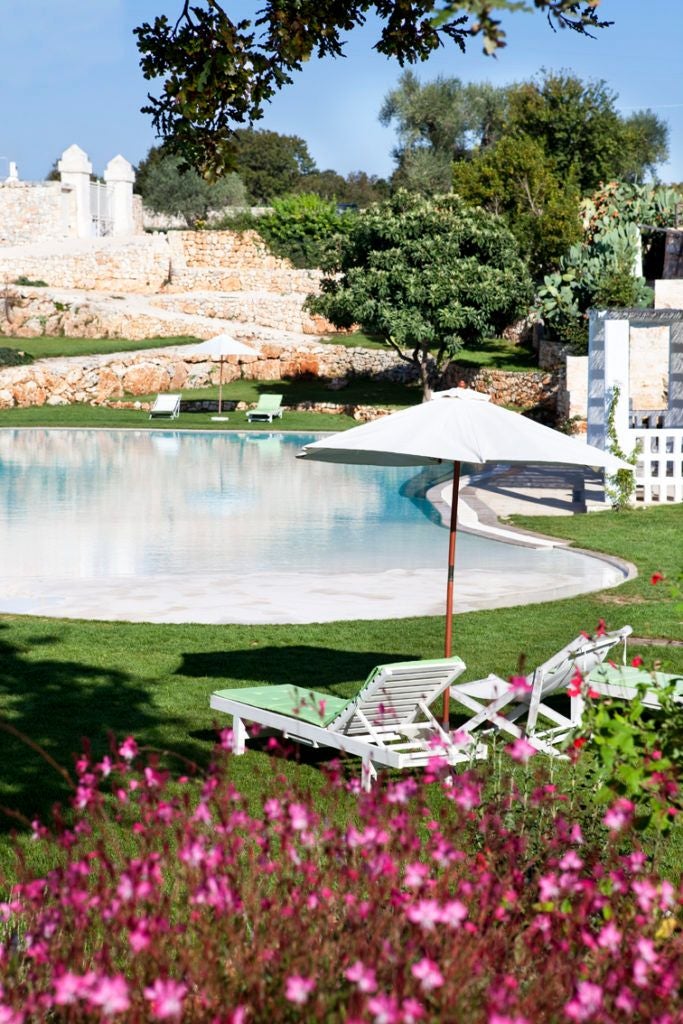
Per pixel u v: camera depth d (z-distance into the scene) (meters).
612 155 62.56
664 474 21.11
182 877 3.72
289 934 3.11
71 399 42.59
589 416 23.52
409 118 66.88
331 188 95.56
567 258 39.81
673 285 31.52
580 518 19.69
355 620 11.68
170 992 2.66
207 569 15.20
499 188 51.56
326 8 6.66
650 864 4.47
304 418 39.62
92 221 60.97
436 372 44.00
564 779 5.65
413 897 3.31
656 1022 2.87
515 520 19.66
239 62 6.83
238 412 41.81
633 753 3.89
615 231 39.47
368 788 6.34
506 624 11.33
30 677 9.16
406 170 67.19
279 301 51.69
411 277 37.91
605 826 4.30
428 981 2.65
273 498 23.39
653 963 3.12
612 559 15.76
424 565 15.59
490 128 67.88
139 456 30.80
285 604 12.81
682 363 26.62
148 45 6.87
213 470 28.23
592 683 7.26
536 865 4.00
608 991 3.05
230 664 9.67
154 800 3.87
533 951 3.30
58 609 12.42
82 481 25.55
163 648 10.28
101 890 3.28
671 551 16.08
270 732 7.82
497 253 39.03
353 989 2.82
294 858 3.42
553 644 10.30
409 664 6.53
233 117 7.04
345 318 39.62
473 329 38.59
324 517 20.67
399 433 7.53
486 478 27.06
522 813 4.38
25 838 5.61
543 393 39.25
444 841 3.48
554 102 62.19
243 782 6.68
